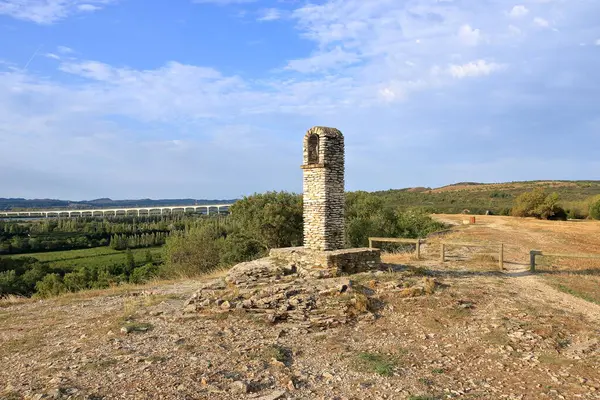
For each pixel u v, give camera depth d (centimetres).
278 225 3078
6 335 1072
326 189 1474
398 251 2564
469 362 846
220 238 3525
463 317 1101
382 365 823
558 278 1619
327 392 716
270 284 1305
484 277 1598
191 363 819
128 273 4681
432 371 804
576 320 1096
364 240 3064
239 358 848
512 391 718
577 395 699
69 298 1550
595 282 1549
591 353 883
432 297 1238
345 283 1238
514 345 924
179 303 1331
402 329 1032
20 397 680
